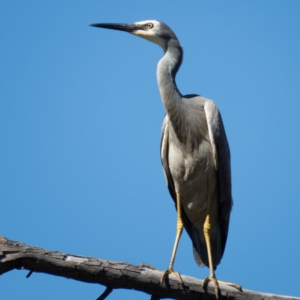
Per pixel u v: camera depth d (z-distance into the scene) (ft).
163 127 38.24
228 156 37.83
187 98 38.29
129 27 41.60
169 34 40.16
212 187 37.40
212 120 36.78
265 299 29.48
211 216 38.09
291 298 29.63
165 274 28.86
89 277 27.61
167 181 39.11
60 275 27.50
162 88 37.45
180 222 37.58
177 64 38.86
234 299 29.50
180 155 37.35
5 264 26.21
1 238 26.76
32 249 26.71
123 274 27.99
